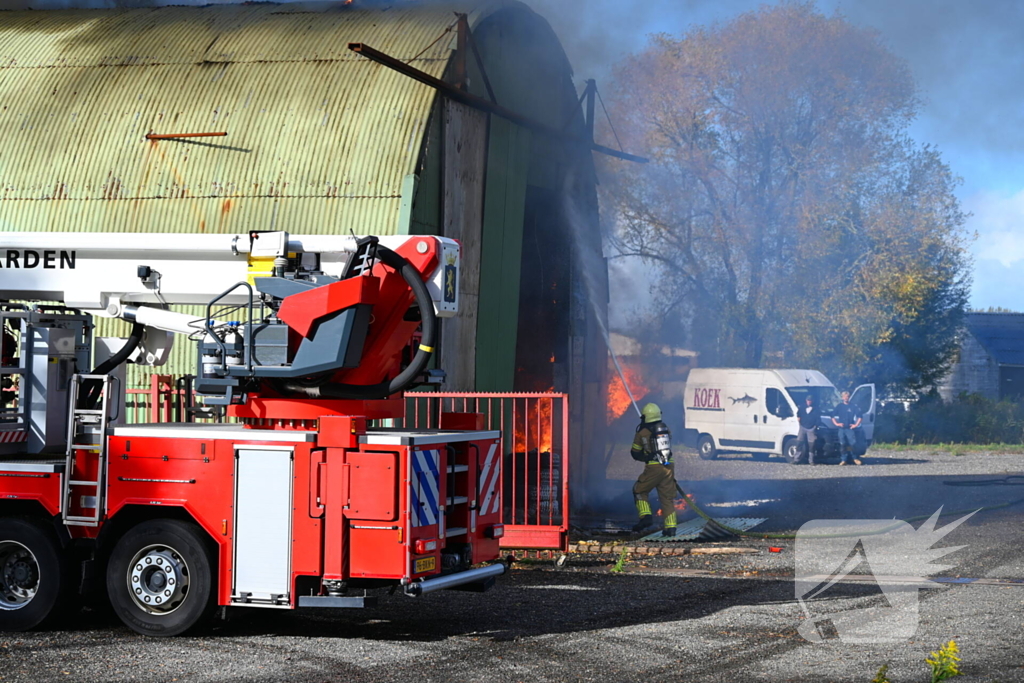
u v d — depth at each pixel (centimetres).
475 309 1730
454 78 1664
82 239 965
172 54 1819
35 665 762
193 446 848
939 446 3844
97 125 1711
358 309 831
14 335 977
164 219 1595
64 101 1762
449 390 1611
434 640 854
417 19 1789
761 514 1745
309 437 823
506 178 1873
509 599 1044
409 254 862
